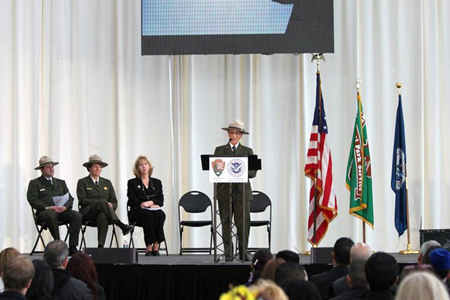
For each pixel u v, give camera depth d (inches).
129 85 588.1
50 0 591.2
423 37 579.8
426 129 577.3
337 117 579.8
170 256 504.1
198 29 554.3
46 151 588.1
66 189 539.5
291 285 175.6
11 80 586.9
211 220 532.4
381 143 577.3
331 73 581.6
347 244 284.7
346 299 225.1
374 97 581.9
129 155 586.2
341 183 575.5
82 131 588.1
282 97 584.1
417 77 576.7
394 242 571.2
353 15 579.8
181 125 586.6
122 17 588.1
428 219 573.0
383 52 580.4
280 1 552.4
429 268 202.4
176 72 587.5
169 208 582.2
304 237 574.6
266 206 538.0
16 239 578.2
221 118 587.5
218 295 412.5
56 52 588.1
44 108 590.2
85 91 589.3
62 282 257.9
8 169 584.1
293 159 580.4
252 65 585.3
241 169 418.0
